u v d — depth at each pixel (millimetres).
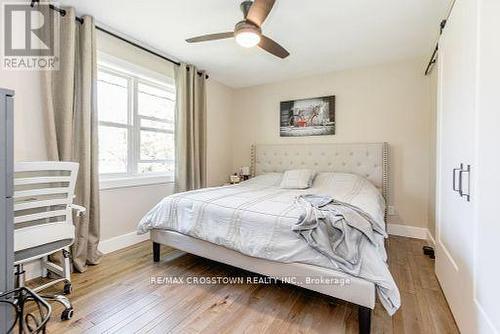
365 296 1424
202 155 3758
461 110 1533
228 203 2129
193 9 2217
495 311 1089
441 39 2023
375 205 2236
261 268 1821
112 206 2709
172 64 3326
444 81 1931
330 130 3711
